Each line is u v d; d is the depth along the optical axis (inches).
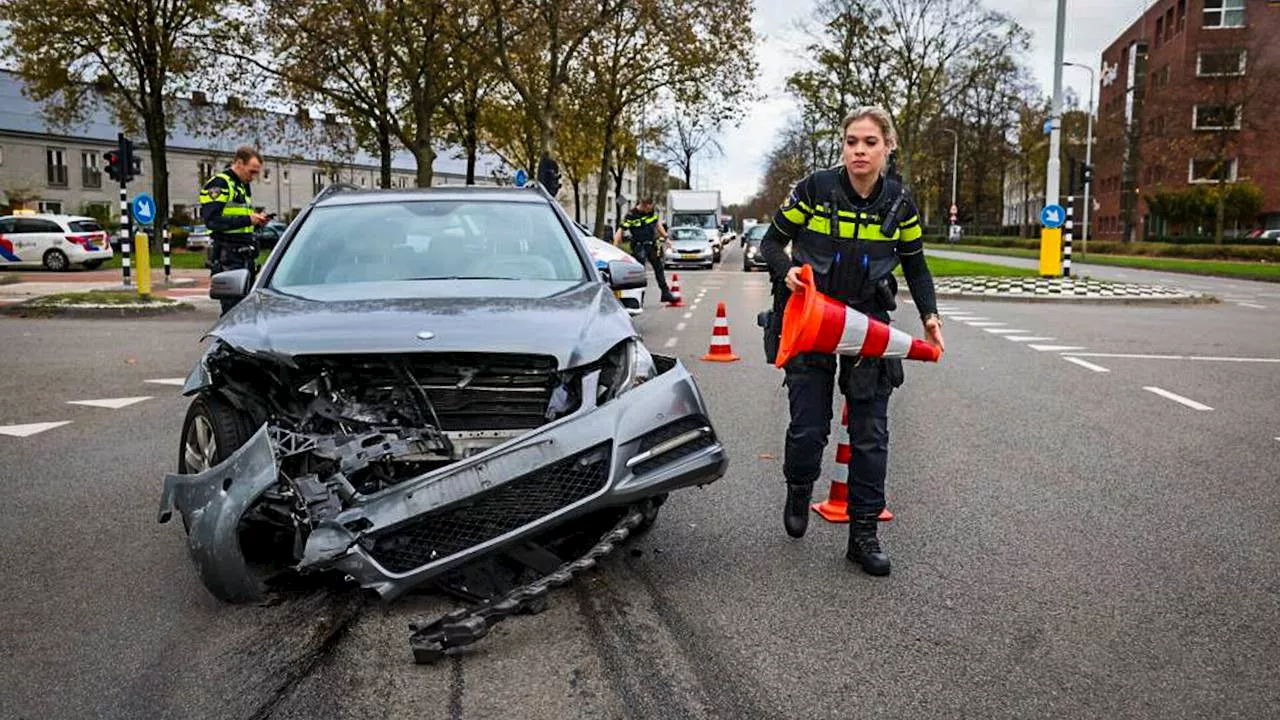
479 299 174.4
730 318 617.6
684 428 153.6
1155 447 261.1
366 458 140.2
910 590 158.4
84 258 1218.6
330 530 131.6
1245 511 202.1
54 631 143.6
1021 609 150.4
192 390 159.5
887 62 1563.7
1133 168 2121.1
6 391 347.6
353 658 133.7
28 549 180.5
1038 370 401.4
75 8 1344.7
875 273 164.1
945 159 2987.2
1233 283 1091.9
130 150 861.2
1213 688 124.6
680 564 170.6
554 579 137.9
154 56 1411.2
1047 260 952.9
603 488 142.3
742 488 219.9
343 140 1601.9
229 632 142.6
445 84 1385.3
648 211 719.1
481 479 137.3
